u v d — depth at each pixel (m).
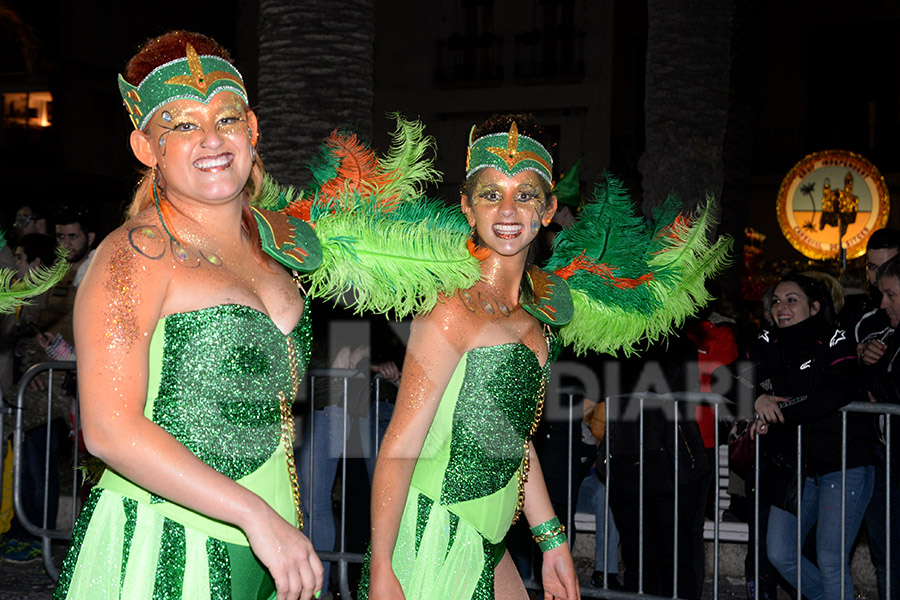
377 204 2.51
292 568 1.85
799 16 22.94
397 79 21.27
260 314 2.05
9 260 4.70
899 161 22.34
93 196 19.16
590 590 4.47
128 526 2.00
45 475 5.05
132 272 1.90
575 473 4.59
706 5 8.10
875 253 4.71
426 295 2.46
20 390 4.89
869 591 5.22
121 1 20.61
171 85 1.98
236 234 2.10
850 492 4.14
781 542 4.25
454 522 2.50
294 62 6.78
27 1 19.34
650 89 8.22
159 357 1.95
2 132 19.81
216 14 21.41
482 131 2.58
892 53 22.36
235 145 2.02
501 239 2.52
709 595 5.19
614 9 21.31
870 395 4.21
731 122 12.68
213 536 2.01
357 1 6.84
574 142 21.48
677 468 4.24
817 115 22.95
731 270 11.00
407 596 2.48
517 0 21.28
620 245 2.91
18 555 5.48
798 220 19.86
